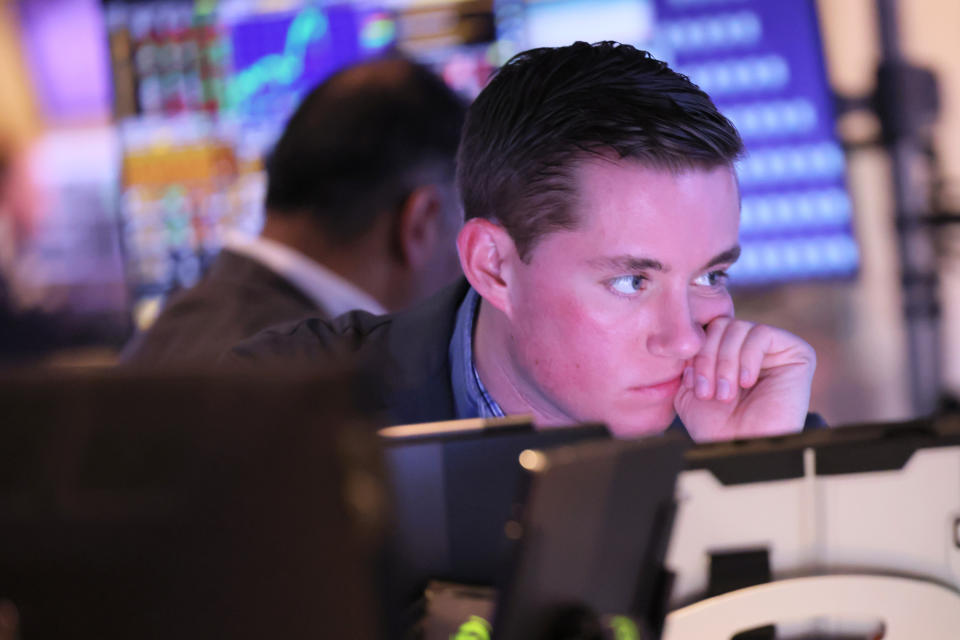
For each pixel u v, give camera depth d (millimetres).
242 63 5270
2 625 745
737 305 5250
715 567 1128
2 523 737
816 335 5223
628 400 1678
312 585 735
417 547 1174
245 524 729
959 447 1140
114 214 5559
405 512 1169
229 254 2723
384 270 2684
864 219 5152
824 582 1124
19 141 5621
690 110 1550
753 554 1130
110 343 5551
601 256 1570
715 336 1773
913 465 1138
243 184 5340
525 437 1179
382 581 738
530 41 5094
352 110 2570
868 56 5074
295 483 722
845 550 1147
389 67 2645
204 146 5352
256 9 5223
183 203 5398
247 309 2590
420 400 1934
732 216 1601
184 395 729
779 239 5207
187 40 5297
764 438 1148
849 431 1148
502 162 1651
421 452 1173
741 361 1764
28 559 741
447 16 5090
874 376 5215
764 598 1122
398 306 2727
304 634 742
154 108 5363
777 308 5234
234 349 2154
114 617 745
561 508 889
